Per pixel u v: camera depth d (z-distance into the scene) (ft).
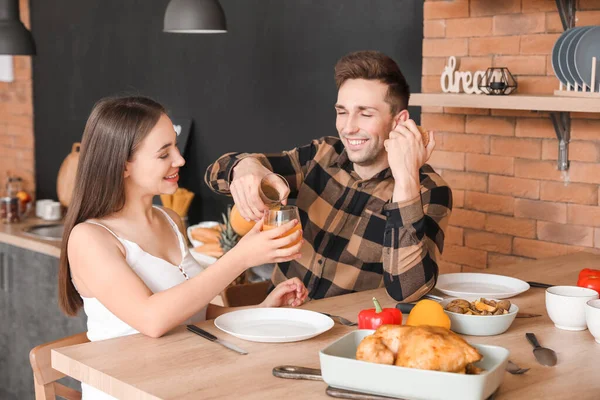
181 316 5.66
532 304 6.67
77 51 18.12
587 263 8.64
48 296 12.07
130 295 5.74
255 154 8.19
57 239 12.49
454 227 11.00
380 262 7.86
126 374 4.88
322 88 12.89
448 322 5.32
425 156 6.62
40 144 19.60
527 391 4.58
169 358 5.19
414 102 10.16
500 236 10.47
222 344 5.45
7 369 13.06
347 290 7.86
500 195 10.41
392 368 4.25
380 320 5.46
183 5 12.21
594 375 4.90
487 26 10.31
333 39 12.62
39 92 19.43
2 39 14.57
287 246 5.82
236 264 5.76
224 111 14.83
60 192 15.74
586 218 9.59
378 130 7.54
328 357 4.43
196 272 6.91
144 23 16.30
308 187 8.27
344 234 7.98
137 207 6.57
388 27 11.71
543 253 10.04
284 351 5.32
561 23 9.55
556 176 9.80
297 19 13.21
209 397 4.48
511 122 10.18
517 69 10.04
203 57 15.12
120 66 17.03
